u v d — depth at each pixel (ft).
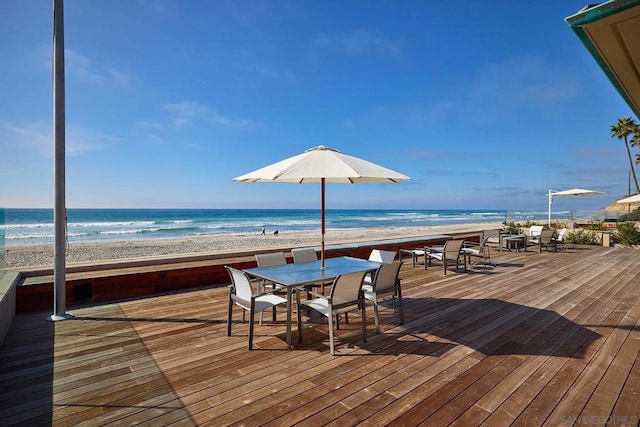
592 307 14.12
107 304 14.93
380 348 9.98
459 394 7.38
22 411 6.79
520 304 14.65
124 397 7.31
